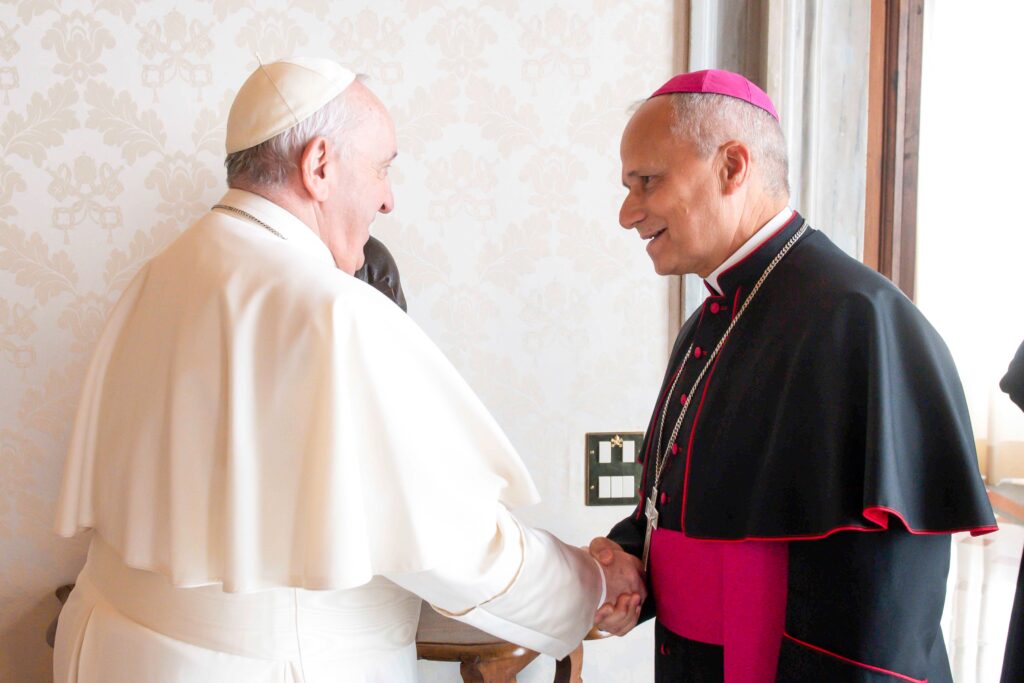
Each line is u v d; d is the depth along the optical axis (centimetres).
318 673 120
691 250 134
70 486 130
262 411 114
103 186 194
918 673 112
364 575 110
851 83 205
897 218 207
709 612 130
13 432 197
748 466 124
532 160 204
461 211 204
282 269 119
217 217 130
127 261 196
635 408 213
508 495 127
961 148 200
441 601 124
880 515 110
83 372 198
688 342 155
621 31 203
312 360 113
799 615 117
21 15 188
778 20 197
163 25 192
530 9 201
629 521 158
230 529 111
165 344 122
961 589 207
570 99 203
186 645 119
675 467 138
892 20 203
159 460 119
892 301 121
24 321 195
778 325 126
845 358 118
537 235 206
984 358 200
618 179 206
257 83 131
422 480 116
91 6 189
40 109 190
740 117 130
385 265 176
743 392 127
